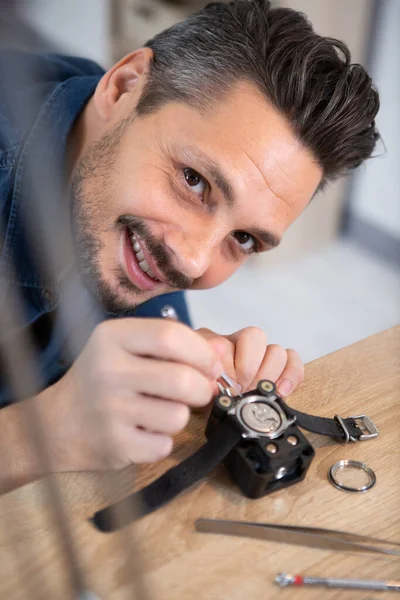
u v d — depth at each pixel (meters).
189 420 0.64
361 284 2.29
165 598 0.48
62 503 0.35
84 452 0.55
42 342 0.76
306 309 2.16
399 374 0.72
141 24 2.33
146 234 0.86
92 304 0.90
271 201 0.82
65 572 0.40
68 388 0.58
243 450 0.56
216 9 0.89
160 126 0.83
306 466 0.57
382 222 2.44
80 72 1.09
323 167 0.87
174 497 0.55
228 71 0.80
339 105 0.80
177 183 0.84
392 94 2.46
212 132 0.80
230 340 0.74
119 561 0.48
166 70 0.86
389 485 0.59
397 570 0.52
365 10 2.17
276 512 0.56
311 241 2.42
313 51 0.79
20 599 0.46
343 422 0.63
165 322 0.59
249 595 0.49
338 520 0.55
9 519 0.51
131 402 0.57
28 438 0.34
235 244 0.92
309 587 0.50
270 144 0.79
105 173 0.89
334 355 0.75
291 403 0.67
